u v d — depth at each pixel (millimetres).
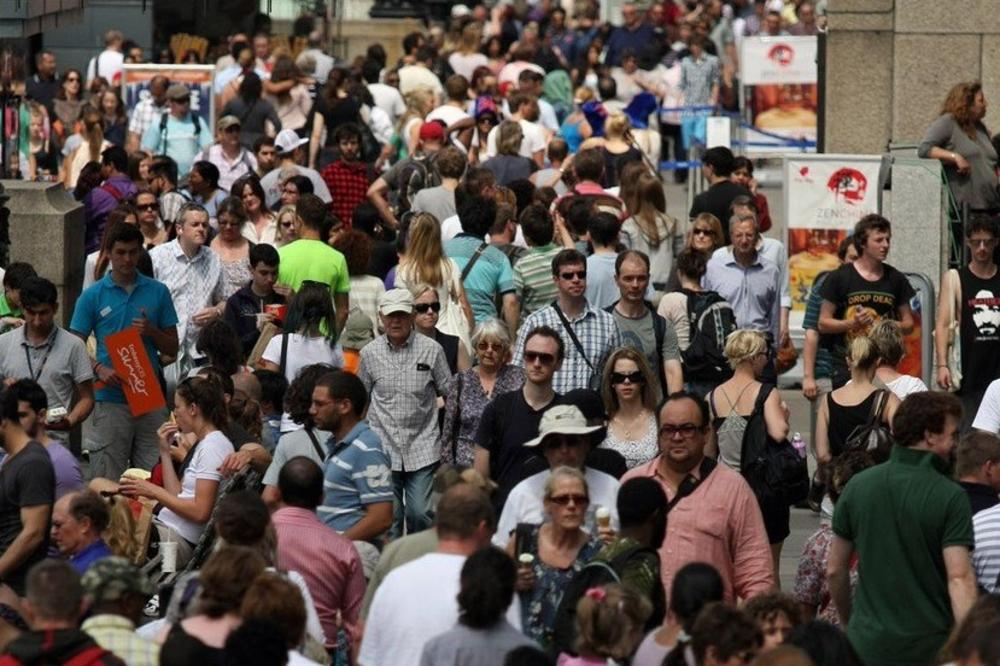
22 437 30000
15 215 47656
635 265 36219
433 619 24516
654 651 23438
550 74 89188
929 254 45906
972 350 39688
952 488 26406
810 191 49375
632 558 25094
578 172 49500
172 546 32000
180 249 42906
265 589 22484
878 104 57062
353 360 39812
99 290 39688
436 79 82688
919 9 56250
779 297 42312
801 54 74688
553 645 25203
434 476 34656
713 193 49219
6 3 50688
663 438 28500
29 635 22391
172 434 33062
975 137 46781
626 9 97875
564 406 28828
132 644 23344
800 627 22250
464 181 47938
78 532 27594
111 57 86312
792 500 32969
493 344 34156
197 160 58625
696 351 37156
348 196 56750
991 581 27938
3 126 55562
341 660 27906
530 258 41562
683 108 87812
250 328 41469
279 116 70125
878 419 34531
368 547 30172
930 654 26406
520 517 28641
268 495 31281
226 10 90750
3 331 39125
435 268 39812
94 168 53469
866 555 26719
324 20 98438
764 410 33062
